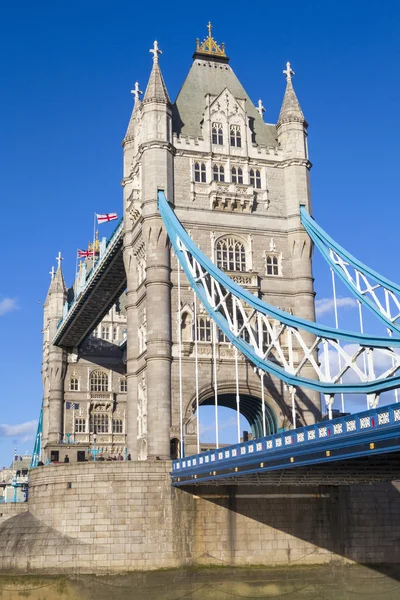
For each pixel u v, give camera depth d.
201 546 52.69
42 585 52.00
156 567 51.97
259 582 52.34
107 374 105.81
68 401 103.19
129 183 70.62
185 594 51.44
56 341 101.81
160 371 59.28
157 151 63.81
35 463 110.56
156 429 58.16
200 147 66.00
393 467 41.06
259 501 53.97
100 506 53.25
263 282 64.50
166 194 63.12
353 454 32.72
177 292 61.91
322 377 44.50
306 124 69.19
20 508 79.38
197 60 72.56
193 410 59.88
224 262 64.19
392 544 55.38
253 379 61.81
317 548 53.91
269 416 63.56
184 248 59.59
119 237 70.38
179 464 52.75
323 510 54.69
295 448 37.25
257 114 71.00
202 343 61.38
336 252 57.38
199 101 69.69
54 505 54.28
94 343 106.31
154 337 59.94
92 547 52.44
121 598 51.12
